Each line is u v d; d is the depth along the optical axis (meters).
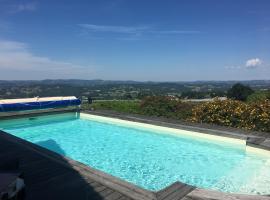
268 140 8.06
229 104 10.61
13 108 12.25
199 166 7.29
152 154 8.40
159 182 6.29
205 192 4.38
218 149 8.80
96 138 10.36
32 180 4.71
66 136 10.69
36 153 6.17
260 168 7.09
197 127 9.62
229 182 6.25
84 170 5.16
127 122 11.70
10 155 6.00
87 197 4.13
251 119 9.70
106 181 4.68
